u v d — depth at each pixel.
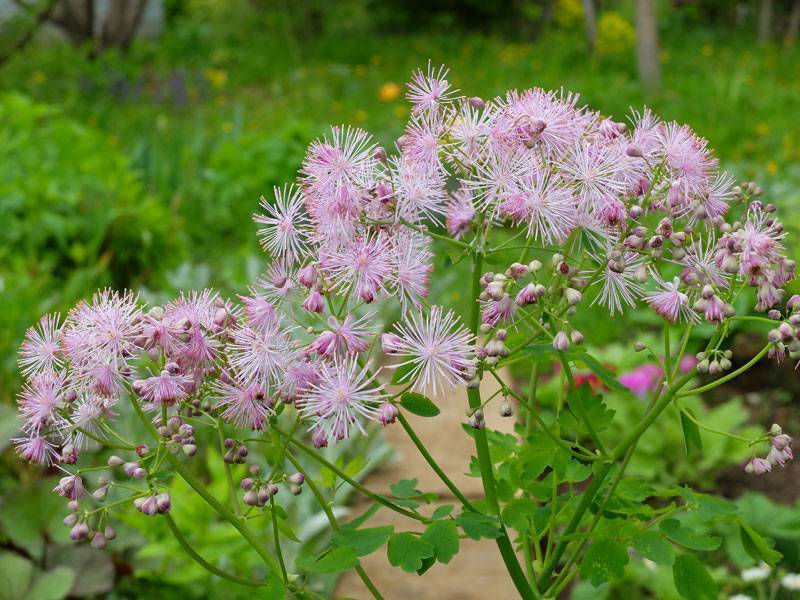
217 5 19.95
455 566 2.92
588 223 1.44
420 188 1.45
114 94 13.83
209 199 7.78
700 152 1.48
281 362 1.46
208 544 2.80
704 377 5.07
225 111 13.13
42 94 13.82
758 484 3.97
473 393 1.56
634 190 1.47
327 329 1.46
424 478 3.50
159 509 1.48
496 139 1.44
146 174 7.95
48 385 1.49
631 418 3.98
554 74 15.14
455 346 1.40
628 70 15.45
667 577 2.90
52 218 6.11
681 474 3.94
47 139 8.15
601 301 1.49
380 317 3.92
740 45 18.27
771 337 1.39
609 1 22.03
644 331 5.37
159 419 1.56
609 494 1.60
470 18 20.52
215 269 6.68
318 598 1.64
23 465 3.60
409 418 3.99
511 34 20.61
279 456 1.57
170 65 17.19
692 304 1.47
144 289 5.13
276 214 1.53
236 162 7.85
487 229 1.49
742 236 1.39
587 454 1.63
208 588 2.91
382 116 12.23
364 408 1.40
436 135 1.49
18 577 2.57
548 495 1.75
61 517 2.79
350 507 3.35
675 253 1.44
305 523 3.00
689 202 1.50
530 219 1.42
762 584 3.10
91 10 17.44
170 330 1.46
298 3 19.31
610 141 1.50
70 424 1.50
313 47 18.39
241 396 1.49
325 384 1.42
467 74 15.45
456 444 3.76
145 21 20.23
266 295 1.52
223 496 2.98
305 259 1.52
